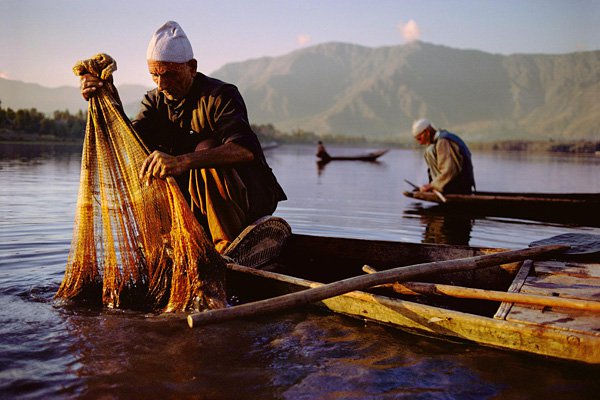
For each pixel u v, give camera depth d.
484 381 2.69
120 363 2.82
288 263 4.84
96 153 3.83
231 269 3.83
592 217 9.20
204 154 3.59
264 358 2.93
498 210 9.67
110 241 3.74
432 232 7.37
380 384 2.66
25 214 7.41
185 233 3.52
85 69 3.77
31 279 4.20
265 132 162.38
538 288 3.36
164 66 3.81
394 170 27.31
